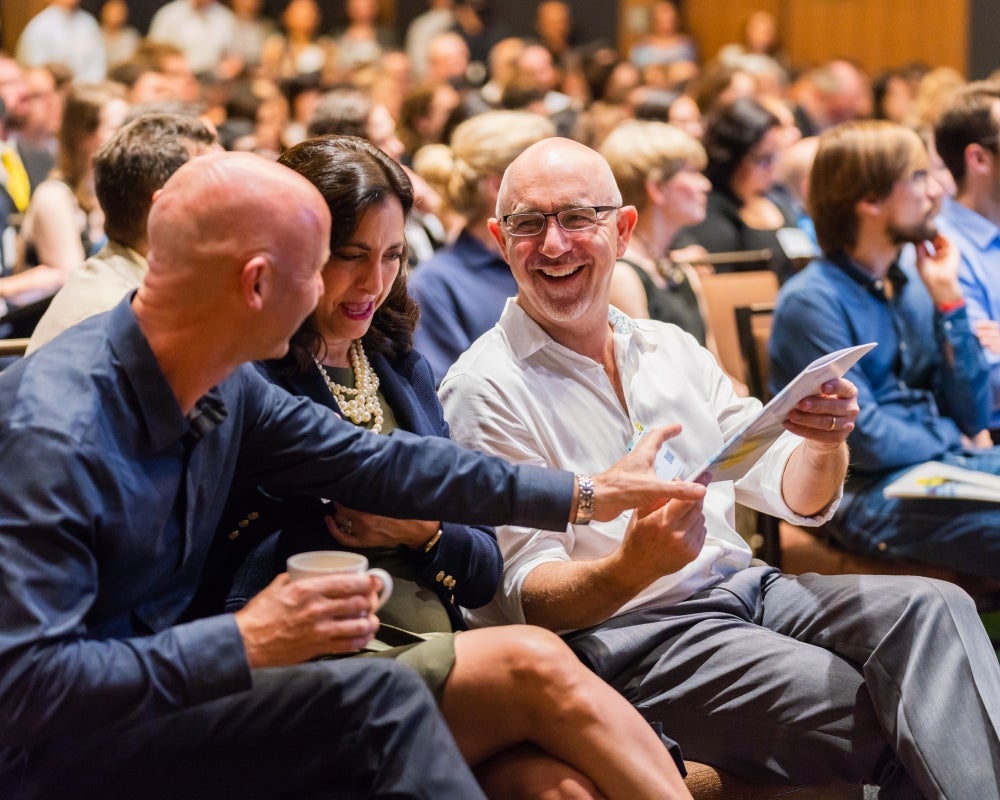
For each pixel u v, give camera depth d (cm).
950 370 358
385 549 229
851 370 335
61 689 164
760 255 470
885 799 238
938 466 324
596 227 248
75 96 456
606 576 227
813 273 344
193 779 182
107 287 278
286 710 182
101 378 176
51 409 172
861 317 340
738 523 335
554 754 204
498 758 208
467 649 206
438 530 228
